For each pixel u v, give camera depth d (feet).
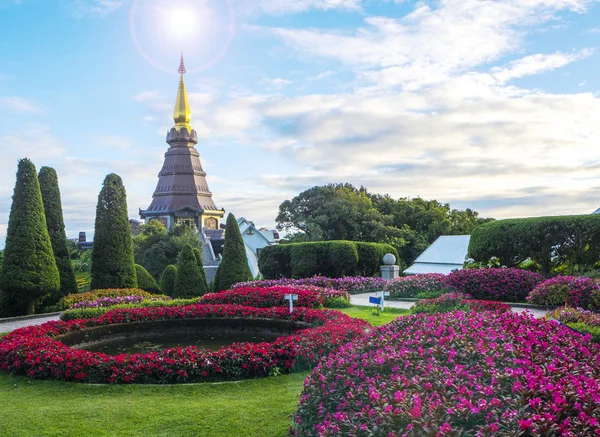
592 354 17.06
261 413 18.17
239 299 44.62
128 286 62.03
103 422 17.83
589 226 49.49
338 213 140.56
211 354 23.89
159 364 23.15
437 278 50.83
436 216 158.71
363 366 13.79
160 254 113.29
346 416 11.14
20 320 48.55
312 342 21.49
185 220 236.43
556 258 53.42
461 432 9.61
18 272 50.90
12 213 52.42
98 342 33.27
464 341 15.46
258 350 24.11
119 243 61.87
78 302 47.50
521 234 53.62
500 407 10.50
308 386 13.62
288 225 156.87
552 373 12.87
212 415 18.19
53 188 60.75
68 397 21.13
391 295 50.57
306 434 12.52
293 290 47.01
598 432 9.55
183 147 269.03
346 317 31.27
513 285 45.52
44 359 24.07
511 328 18.67
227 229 67.72
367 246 75.10
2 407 19.81
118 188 62.90
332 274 74.28
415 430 9.65
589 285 39.50
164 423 17.61
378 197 166.81
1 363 25.03
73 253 133.80
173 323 35.91
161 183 266.16
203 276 70.38
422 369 13.08
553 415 10.31
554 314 29.27
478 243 57.82
